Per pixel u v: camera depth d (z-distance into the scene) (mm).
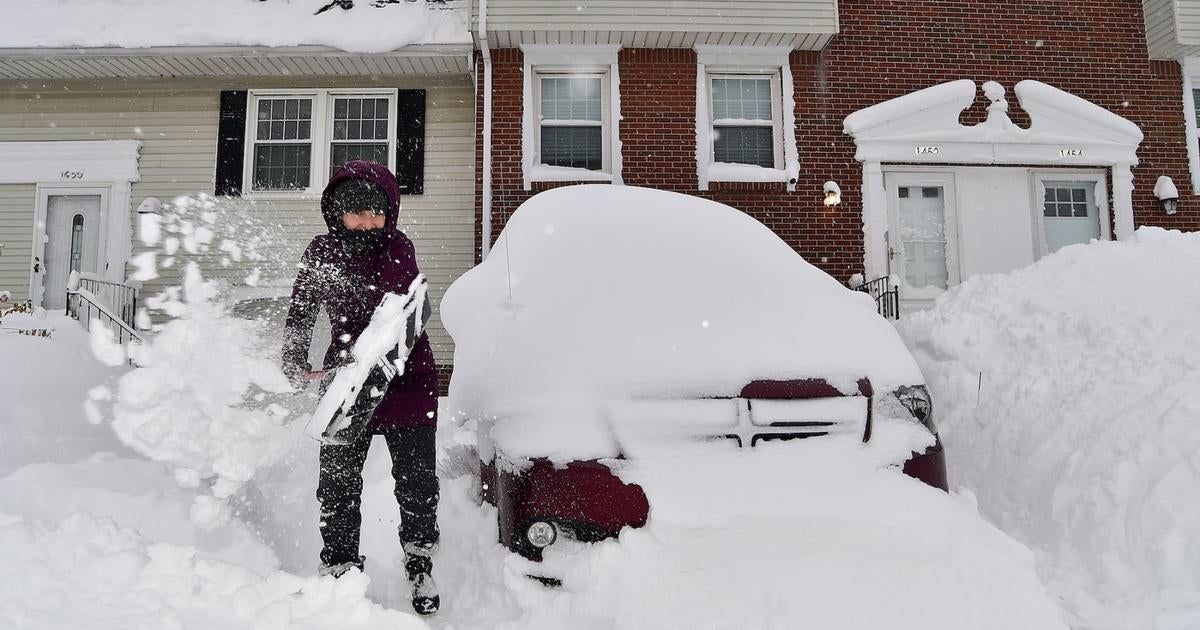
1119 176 10211
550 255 3547
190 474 3725
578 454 2574
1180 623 2516
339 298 2572
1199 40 10273
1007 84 10414
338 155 10648
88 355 7273
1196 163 10414
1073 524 3266
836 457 2656
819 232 9953
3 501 2760
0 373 5902
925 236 10102
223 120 10523
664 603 2221
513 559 2561
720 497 2488
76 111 10664
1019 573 2307
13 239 10500
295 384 2699
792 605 2170
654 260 3439
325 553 2473
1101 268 5113
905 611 2164
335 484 2531
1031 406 4098
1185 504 2881
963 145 10070
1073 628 2604
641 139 10000
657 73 10125
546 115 10234
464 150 10594
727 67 10266
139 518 2869
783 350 2891
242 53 9898
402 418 2602
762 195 9977
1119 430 3424
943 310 5738
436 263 10359
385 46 9852
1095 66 10531
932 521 2479
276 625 2125
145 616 2027
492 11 9727
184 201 10453
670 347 2898
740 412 2695
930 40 10398
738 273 3398
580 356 2908
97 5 10320
